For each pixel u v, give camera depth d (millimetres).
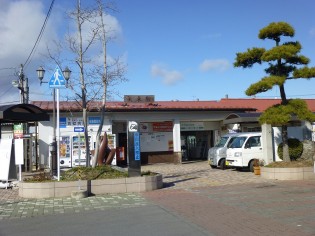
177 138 27625
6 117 14609
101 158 15391
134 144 14062
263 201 10898
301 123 19484
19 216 9789
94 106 21031
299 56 16141
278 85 15734
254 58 16578
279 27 15797
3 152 15648
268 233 7293
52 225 8570
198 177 17953
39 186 12727
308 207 9805
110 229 7988
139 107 26422
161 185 14492
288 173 15836
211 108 27984
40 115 16250
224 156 21766
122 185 13367
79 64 15406
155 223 8438
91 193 13016
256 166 18203
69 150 24422
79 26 15398
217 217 8891
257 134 20219
